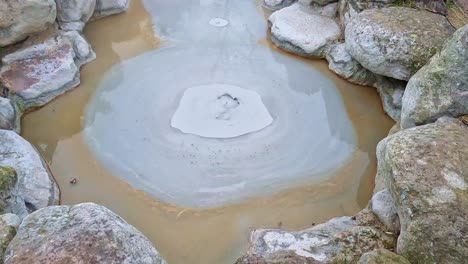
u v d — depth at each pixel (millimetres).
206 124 5094
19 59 5418
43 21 5480
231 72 5844
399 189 3367
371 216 3988
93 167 4617
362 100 5559
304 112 5332
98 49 6129
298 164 4727
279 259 3158
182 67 5879
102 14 6695
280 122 5184
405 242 3148
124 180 4496
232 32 6613
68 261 2854
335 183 4551
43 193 4121
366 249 3574
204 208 4277
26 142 4469
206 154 4773
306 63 6117
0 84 5156
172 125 5062
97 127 5031
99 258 2896
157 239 4016
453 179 3334
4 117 4715
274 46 6387
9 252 2953
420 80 4410
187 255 3904
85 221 3154
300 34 6176
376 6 5941
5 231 3141
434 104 4250
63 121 5094
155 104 5312
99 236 3020
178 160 4703
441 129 3777
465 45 4098
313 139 5004
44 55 5516
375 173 4672
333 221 4047
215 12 7031
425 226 3084
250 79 5754
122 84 5578
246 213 4250
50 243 2969
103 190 4406
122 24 6648
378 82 5641
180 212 4234
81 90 5480
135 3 7094
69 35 5871
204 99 5383
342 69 5840
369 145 4969
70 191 4383
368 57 5309
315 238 3809
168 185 4465
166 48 6223
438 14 5586
